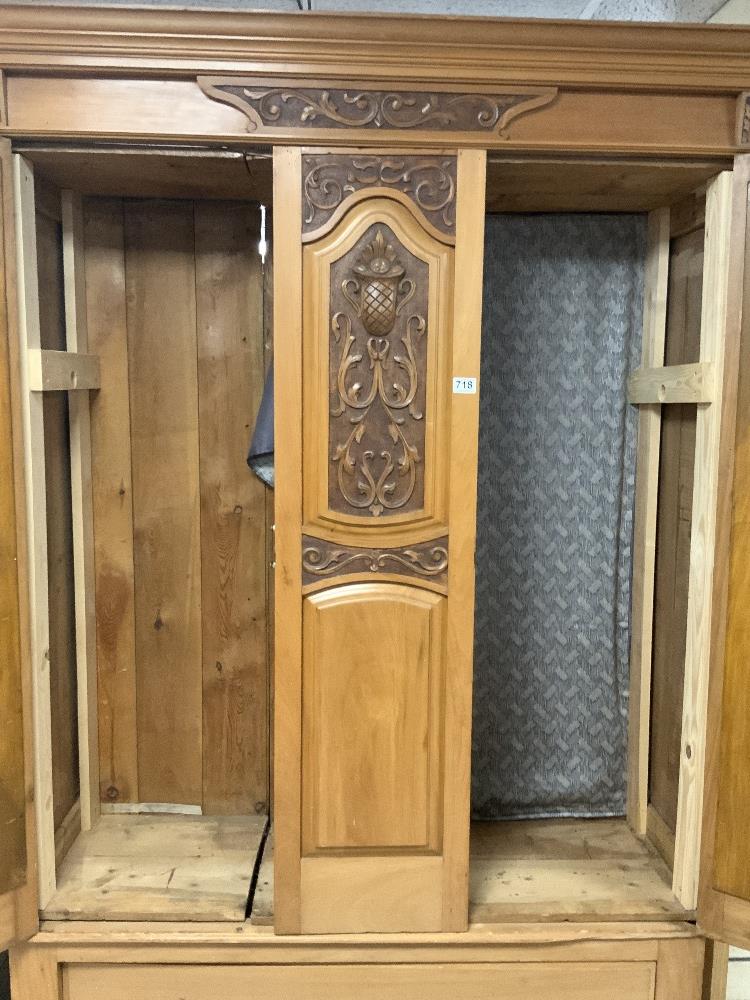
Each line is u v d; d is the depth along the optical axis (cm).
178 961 171
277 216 159
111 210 203
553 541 216
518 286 209
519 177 175
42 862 171
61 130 157
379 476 166
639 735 211
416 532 167
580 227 209
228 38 153
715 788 169
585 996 175
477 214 161
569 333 211
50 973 169
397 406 165
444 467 166
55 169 174
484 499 214
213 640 215
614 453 214
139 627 214
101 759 217
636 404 212
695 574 173
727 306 164
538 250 209
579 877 190
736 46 156
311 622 168
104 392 207
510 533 215
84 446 203
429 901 172
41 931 169
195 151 163
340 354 163
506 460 213
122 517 211
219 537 212
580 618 218
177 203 204
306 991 173
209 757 218
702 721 173
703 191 178
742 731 166
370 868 171
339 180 160
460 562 167
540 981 174
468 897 174
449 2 193
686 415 190
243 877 186
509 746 220
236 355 208
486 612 217
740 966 217
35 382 165
